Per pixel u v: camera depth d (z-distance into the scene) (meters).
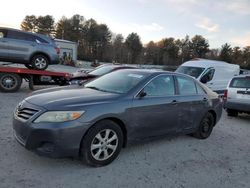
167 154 5.30
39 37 11.34
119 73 5.75
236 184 4.34
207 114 6.53
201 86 6.48
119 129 4.62
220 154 5.62
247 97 9.20
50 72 11.88
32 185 3.72
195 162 5.05
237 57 94.75
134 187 3.93
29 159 4.48
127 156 5.01
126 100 4.73
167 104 5.35
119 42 97.94
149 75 5.37
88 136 4.24
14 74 11.20
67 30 91.62
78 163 4.49
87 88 5.30
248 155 5.73
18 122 4.30
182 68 13.84
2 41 10.44
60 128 3.98
